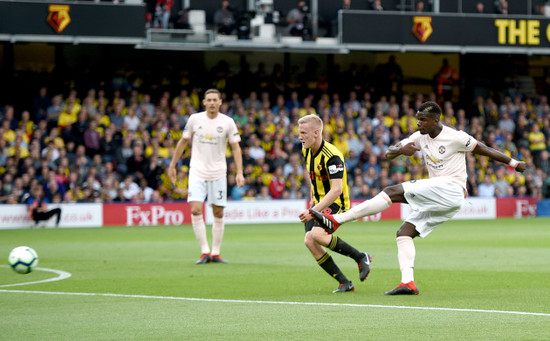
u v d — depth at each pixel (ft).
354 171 205.05
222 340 44.19
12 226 174.70
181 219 188.44
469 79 239.09
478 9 219.82
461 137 60.64
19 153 183.42
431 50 209.36
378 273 79.66
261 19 203.62
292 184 199.11
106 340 44.50
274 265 89.40
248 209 192.24
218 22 206.18
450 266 87.04
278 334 45.70
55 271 83.76
